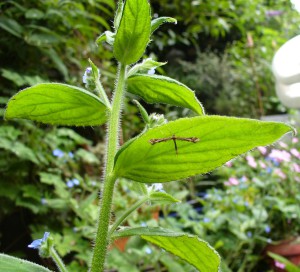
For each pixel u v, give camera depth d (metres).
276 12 1.27
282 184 0.70
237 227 0.56
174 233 0.14
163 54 1.14
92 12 0.66
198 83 1.08
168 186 0.61
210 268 0.16
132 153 0.14
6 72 0.46
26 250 0.49
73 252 0.48
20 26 0.49
